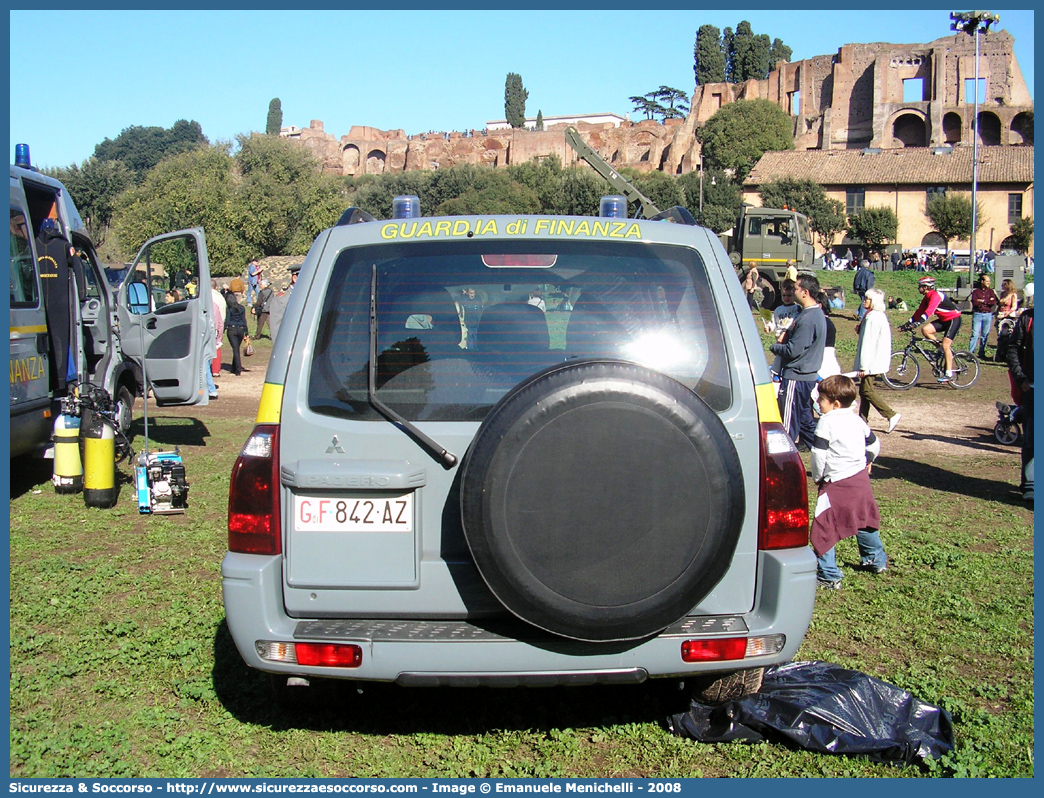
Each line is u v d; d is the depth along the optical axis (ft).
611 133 438.81
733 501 10.21
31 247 27.68
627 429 10.01
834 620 17.58
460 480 10.54
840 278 149.79
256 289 89.25
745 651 10.78
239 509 10.95
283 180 224.94
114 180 306.76
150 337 33.09
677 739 12.46
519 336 11.49
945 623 17.51
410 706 13.55
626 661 10.65
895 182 240.12
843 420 19.74
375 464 10.79
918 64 340.80
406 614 10.92
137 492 25.90
